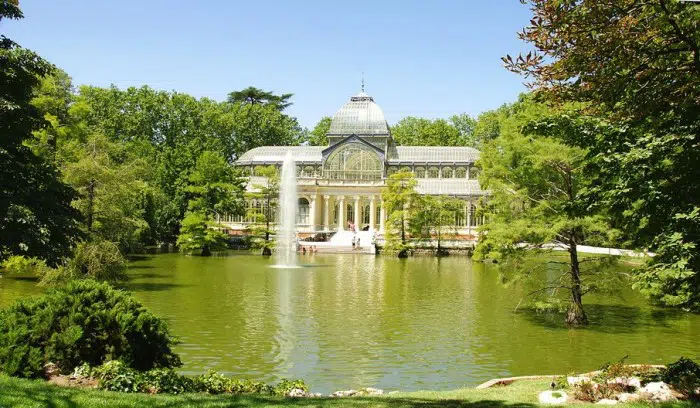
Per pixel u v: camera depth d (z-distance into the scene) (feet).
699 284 61.87
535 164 126.72
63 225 82.74
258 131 542.16
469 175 451.94
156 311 136.05
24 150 85.51
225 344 105.91
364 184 429.38
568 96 59.77
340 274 220.02
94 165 164.76
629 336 116.26
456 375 88.89
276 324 123.65
